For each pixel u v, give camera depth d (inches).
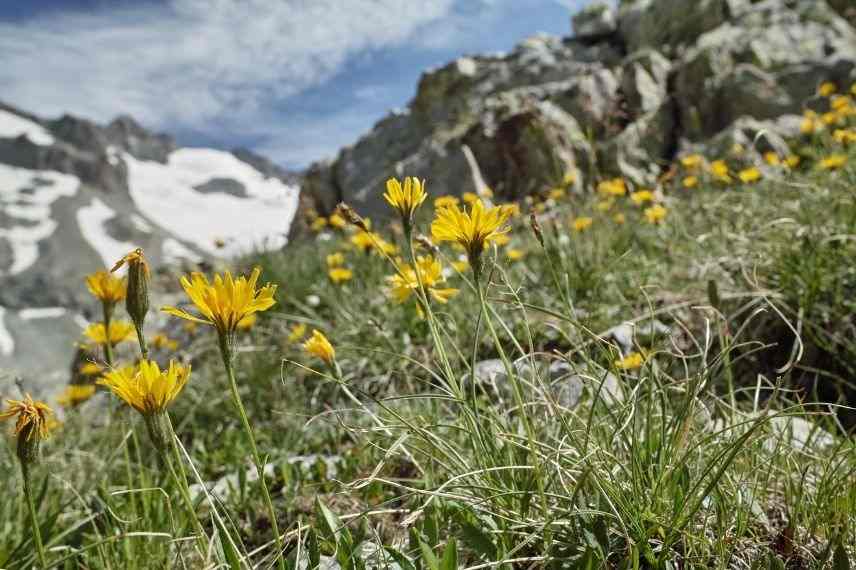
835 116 258.2
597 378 80.4
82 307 4773.6
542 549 65.9
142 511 97.3
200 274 51.6
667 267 190.9
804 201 176.9
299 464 113.3
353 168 692.7
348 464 110.8
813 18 537.0
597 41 749.3
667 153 477.4
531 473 69.2
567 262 189.5
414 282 81.4
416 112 722.2
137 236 5905.5
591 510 63.2
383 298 192.7
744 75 471.2
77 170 6737.2
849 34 516.7
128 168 7352.4
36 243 5378.9
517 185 458.3
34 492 114.8
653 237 218.1
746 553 67.5
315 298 218.4
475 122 502.9
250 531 100.1
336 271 203.5
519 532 66.5
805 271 144.2
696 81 495.5
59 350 4087.1
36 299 4761.3
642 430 83.3
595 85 507.8
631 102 503.8
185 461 134.9
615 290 173.8
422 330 175.3
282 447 140.3
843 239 146.9
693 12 639.1
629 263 191.3
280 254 346.9
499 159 471.8
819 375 138.1
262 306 51.7
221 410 185.9
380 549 64.8
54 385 218.1
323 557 72.2
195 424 177.8
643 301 167.3
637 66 514.9
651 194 247.6
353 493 99.6
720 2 620.1
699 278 166.9
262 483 54.8
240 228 6939.0
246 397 187.9
